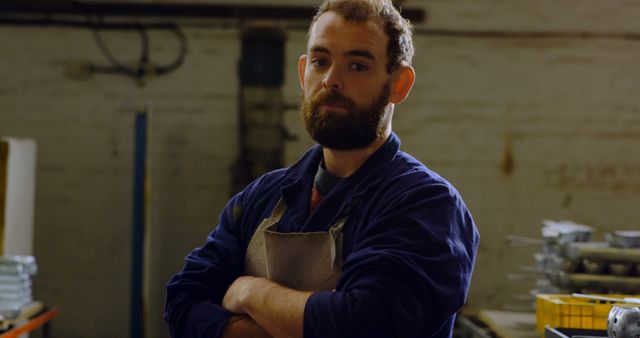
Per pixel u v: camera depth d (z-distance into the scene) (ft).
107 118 19.36
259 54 19.43
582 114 19.51
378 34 4.83
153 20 19.33
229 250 5.49
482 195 19.57
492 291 19.51
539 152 19.56
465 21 19.49
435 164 19.58
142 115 17.44
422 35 19.53
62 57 19.30
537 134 19.54
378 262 4.60
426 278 4.60
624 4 19.42
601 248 10.30
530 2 19.48
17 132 19.30
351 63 4.81
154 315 19.40
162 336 19.45
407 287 4.58
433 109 19.54
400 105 19.54
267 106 19.48
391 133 5.20
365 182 5.04
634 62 19.47
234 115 19.47
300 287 5.03
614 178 19.51
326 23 4.86
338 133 4.84
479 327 11.70
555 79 19.51
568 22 19.48
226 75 19.43
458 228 4.88
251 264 5.36
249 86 19.43
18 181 14.92
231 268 5.48
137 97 19.39
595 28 19.47
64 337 19.33
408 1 19.48
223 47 19.43
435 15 19.49
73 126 19.35
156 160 19.47
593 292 10.36
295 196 5.27
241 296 5.05
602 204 19.56
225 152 19.49
